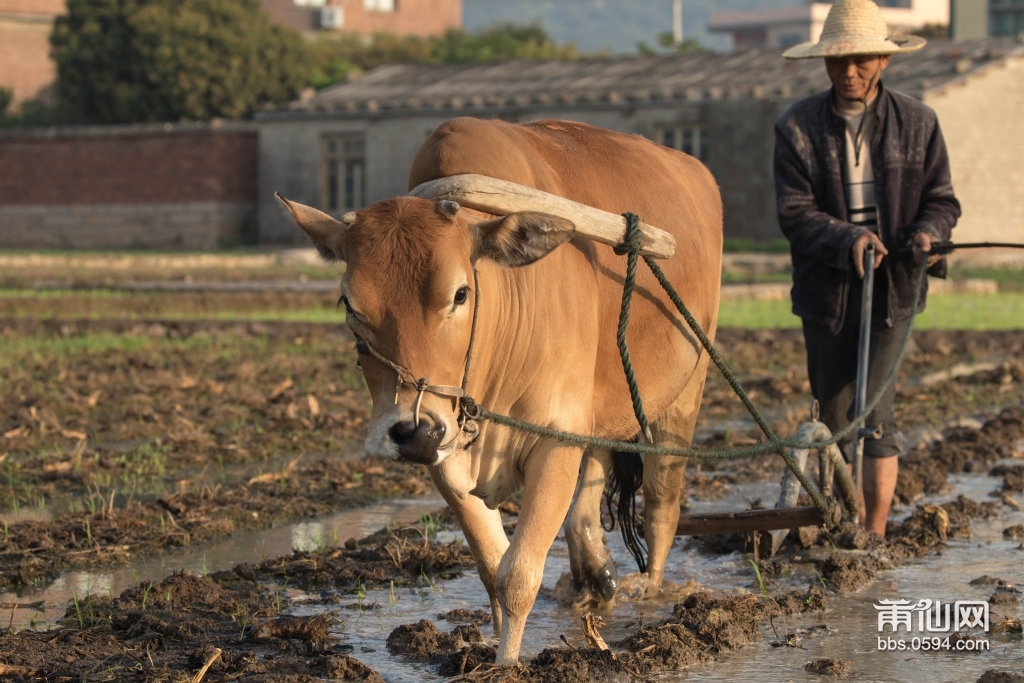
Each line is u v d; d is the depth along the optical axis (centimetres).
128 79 4531
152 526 783
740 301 2270
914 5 9694
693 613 588
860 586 650
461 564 702
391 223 458
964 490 864
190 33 4394
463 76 4016
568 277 525
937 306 2117
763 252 3180
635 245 522
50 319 1859
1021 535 743
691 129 3362
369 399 1263
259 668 527
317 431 1095
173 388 1296
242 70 4475
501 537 555
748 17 9731
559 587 641
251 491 875
